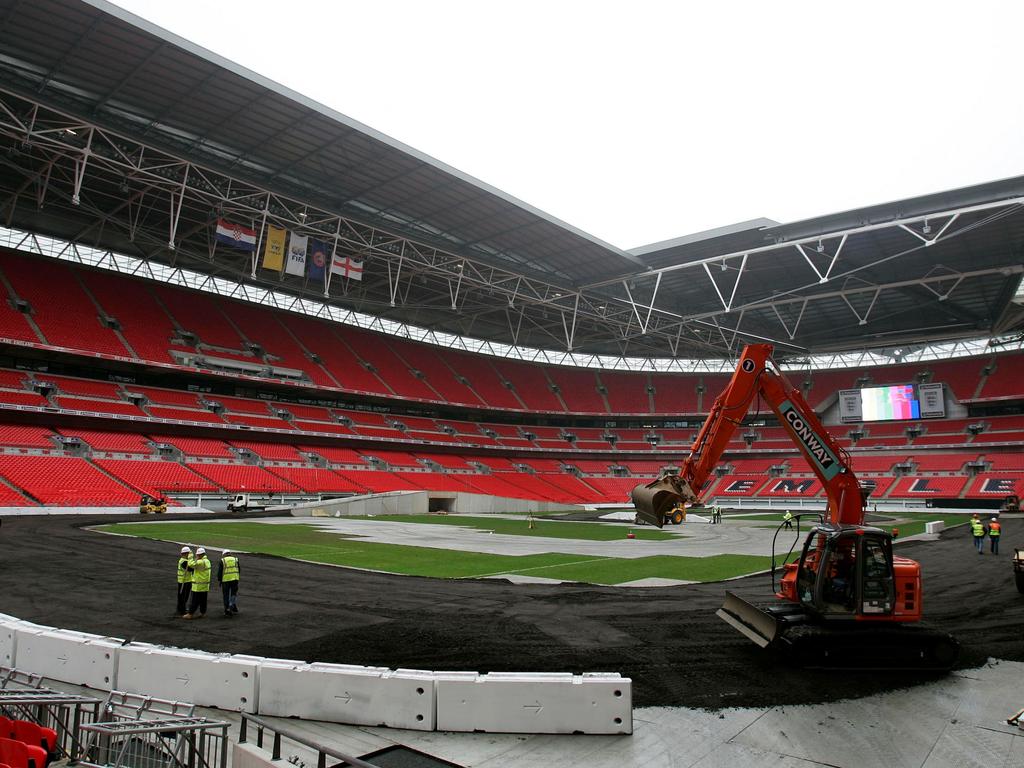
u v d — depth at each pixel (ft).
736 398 41.32
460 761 24.57
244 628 42.60
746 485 243.40
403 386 229.86
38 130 104.12
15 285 165.68
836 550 38.17
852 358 269.44
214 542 91.61
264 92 104.22
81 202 148.87
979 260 162.50
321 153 122.93
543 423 278.67
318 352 219.61
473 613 48.24
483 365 272.51
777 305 207.21
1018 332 236.43
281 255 135.64
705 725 27.86
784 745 25.95
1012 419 225.97
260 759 21.94
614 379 294.46
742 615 41.11
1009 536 118.52
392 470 207.10
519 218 146.51
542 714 27.35
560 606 51.49
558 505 213.66
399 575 66.44
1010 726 27.96
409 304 215.72
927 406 236.02
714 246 159.43
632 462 267.80
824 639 35.32
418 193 137.18
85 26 90.33
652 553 90.38
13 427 147.54
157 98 106.83
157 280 198.90
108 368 174.81
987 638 43.01
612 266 172.86
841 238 144.25
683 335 243.81
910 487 212.43
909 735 27.02
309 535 105.91
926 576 70.79
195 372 178.09
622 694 27.20
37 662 33.42
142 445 163.02
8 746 18.54
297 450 193.67
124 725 21.61
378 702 28.12
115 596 52.42
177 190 126.41
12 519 115.44
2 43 93.86
